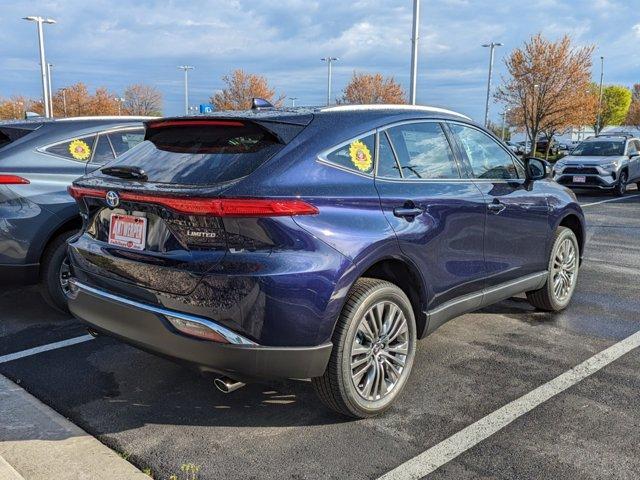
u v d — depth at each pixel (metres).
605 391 3.85
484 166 4.48
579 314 5.46
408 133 3.85
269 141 3.22
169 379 4.09
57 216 5.02
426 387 3.93
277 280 2.91
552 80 30.64
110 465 3.02
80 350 4.61
